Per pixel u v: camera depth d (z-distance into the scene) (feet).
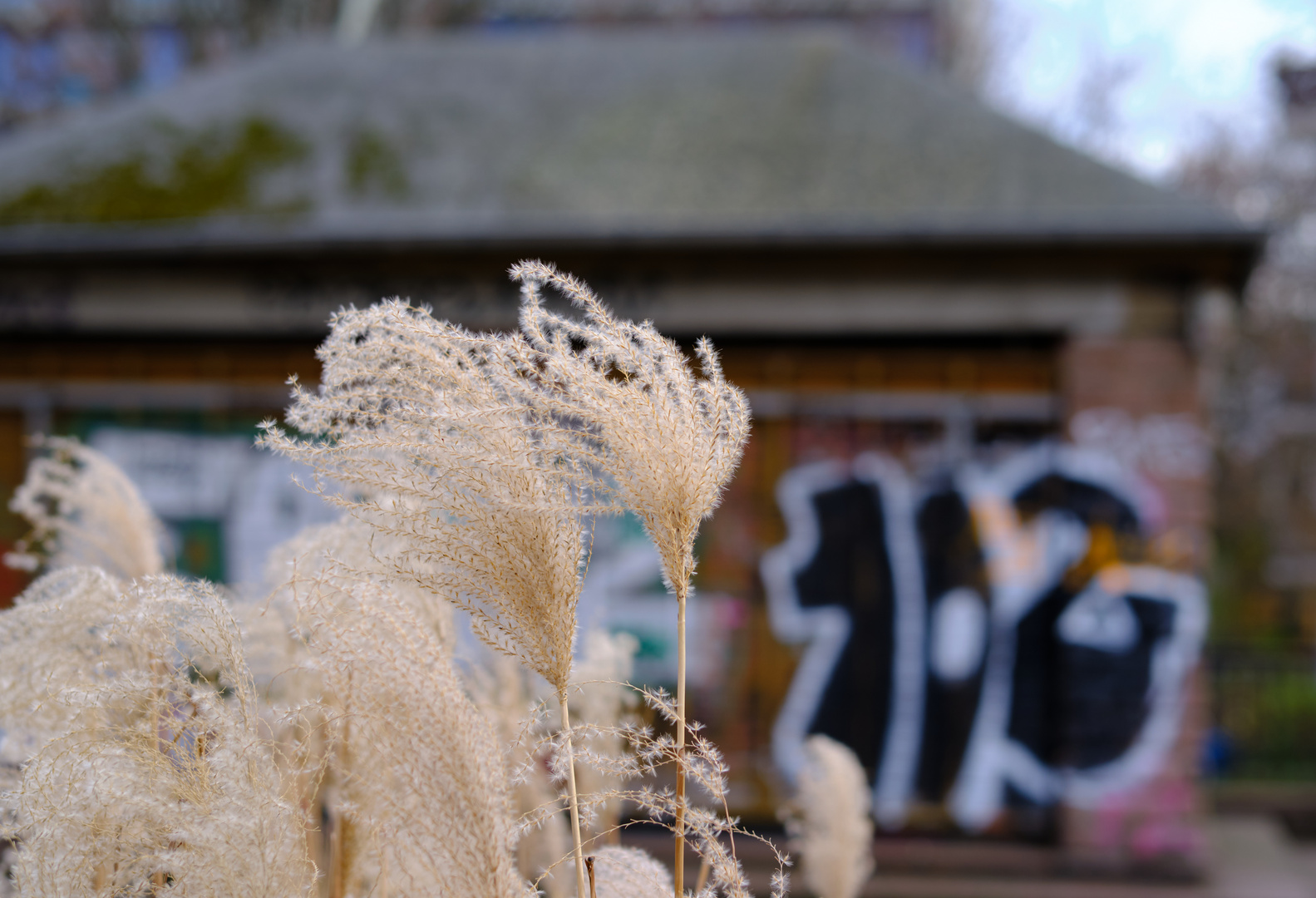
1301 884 15.92
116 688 2.69
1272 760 23.63
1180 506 16.16
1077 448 16.40
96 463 4.66
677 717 2.77
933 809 16.70
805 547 17.12
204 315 17.44
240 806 2.48
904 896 15.02
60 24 51.29
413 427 2.50
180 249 16.94
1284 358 49.14
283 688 3.50
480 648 3.87
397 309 2.53
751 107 22.82
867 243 16.25
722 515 17.21
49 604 3.18
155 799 2.60
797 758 16.85
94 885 2.76
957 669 16.84
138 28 52.49
